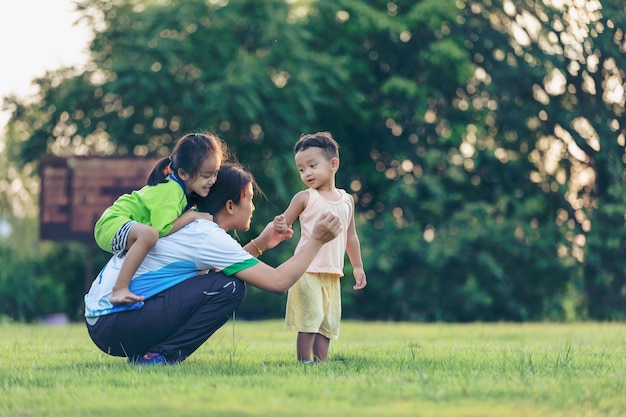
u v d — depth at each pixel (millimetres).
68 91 30641
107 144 31922
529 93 32719
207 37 31062
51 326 18453
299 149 6918
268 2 31500
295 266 6082
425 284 32312
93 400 4492
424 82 33375
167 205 6023
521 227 31641
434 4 31391
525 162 33812
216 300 6016
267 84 29859
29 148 31250
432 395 4578
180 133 30031
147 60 29625
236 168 6445
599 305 32344
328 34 33844
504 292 32031
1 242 31734
